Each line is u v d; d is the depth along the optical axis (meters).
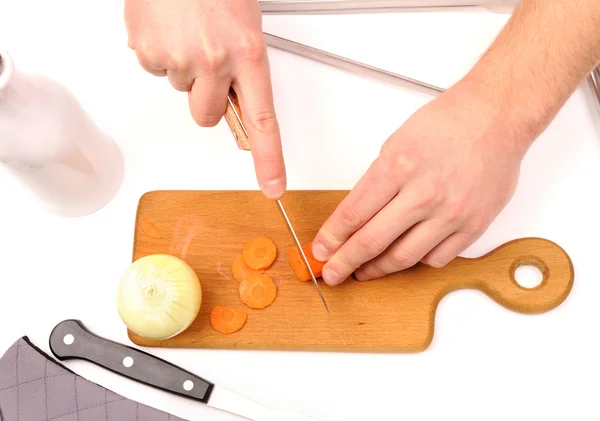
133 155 0.81
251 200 0.78
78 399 0.70
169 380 0.72
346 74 0.84
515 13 0.72
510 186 0.69
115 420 0.70
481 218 0.69
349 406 0.72
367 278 0.74
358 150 0.81
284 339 0.73
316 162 0.80
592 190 0.79
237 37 0.69
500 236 0.77
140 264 0.71
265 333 0.73
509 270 0.75
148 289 0.70
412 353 0.74
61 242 0.78
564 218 0.78
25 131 0.69
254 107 0.68
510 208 0.78
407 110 0.83
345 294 0.74
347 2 0.86
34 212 0.79
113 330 0.75
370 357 0.74
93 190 0.77
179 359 0.74
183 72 0.70
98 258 0.77
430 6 0.87
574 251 0.77
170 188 0.80
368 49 0.85
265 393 0.73
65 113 0.71
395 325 0.73
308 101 0.83
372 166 0.70
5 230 0.78
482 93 0.69
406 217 0.68
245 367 0.73
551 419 0.72
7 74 0.65
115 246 0.78
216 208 0.77
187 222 0.77
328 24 0.86
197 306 0.72
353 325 0.73
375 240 0.69
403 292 0.74
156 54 0.70
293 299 0.74
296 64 0.84
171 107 0.83
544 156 0.80
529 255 0.75
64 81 0.84
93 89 0.84
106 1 0.88
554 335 0.74
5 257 0.77
